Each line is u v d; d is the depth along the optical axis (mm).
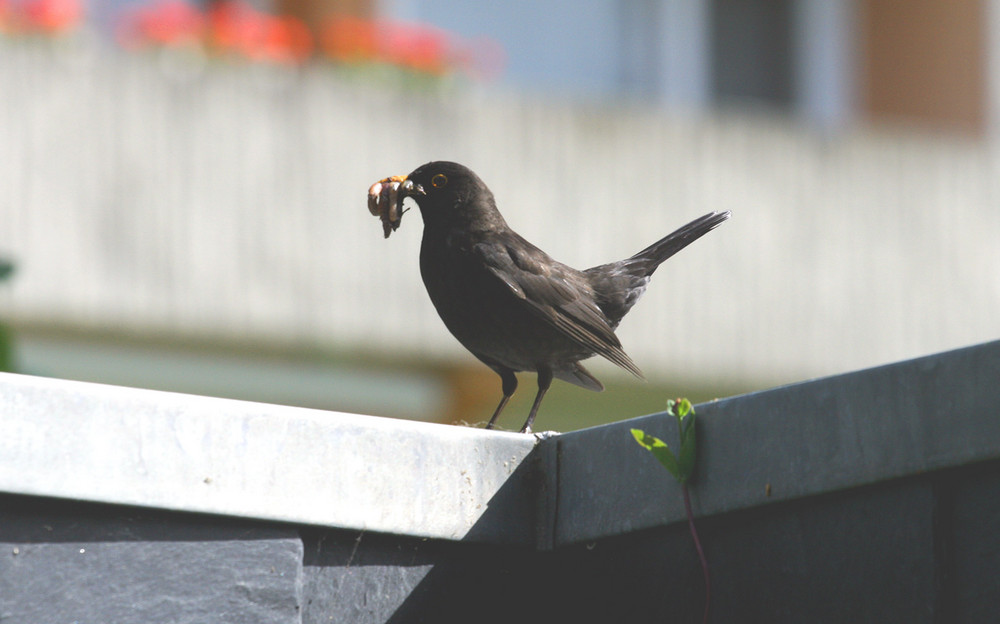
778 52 19281
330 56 14258
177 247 13000
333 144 13633
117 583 3686
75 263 12641
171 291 12953
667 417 4098
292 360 14039
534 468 4406
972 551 3422
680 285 14945
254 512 3826
